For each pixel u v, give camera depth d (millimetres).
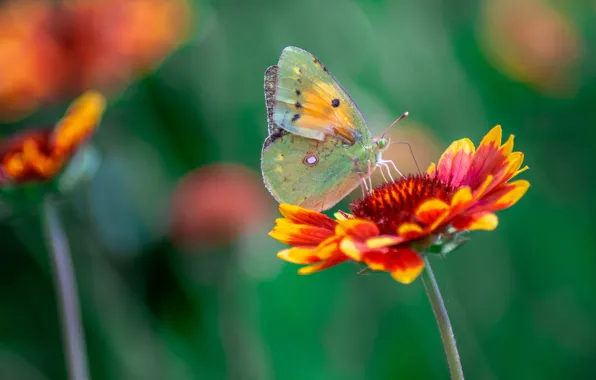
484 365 576
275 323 576
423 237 454
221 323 577
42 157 515
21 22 594
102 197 606
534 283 598
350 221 455
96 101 521
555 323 590
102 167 609
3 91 583
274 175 500
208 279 582
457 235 456
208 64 615
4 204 520
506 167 457
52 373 609
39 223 610
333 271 586
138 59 591
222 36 618
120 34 590
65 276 518
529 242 605
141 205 612
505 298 594
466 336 577
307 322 578
